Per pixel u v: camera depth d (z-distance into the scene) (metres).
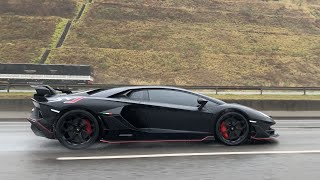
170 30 58.56
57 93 9.75
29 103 18.22
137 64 47.88
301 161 7.88
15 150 8.82
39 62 45.50
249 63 51.09
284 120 17.42
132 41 53.88
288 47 57.66
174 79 45.34
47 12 59.78
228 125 9.37
